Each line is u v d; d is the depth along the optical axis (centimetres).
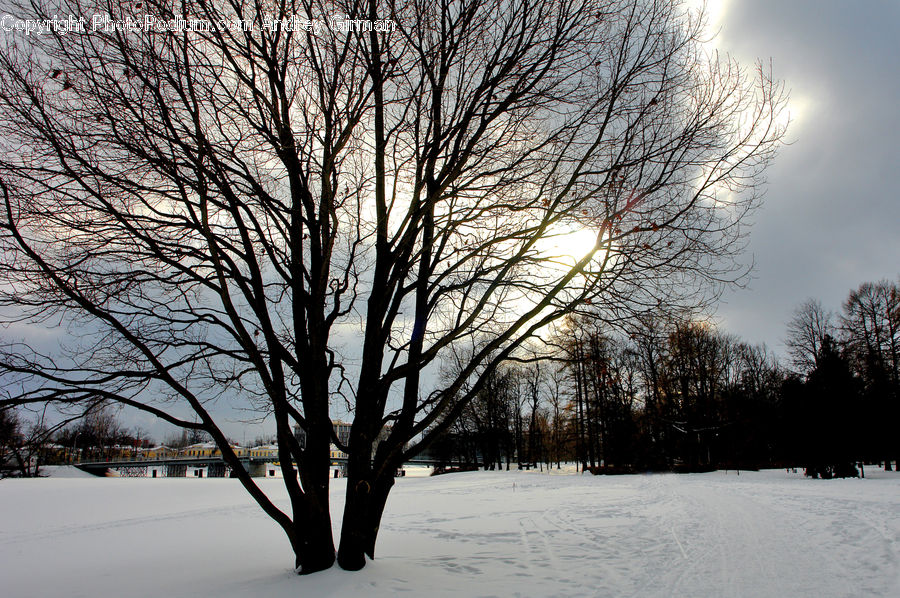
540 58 779
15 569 1030
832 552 916
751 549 981
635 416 4394
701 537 1142
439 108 797
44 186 673
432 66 774
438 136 808
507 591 709
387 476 845
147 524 1784
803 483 2583
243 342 751
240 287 777
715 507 1661
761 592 693
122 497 2970
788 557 897
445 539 1217
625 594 702
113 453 5475
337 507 2078
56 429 662
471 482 3734
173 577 838
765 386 5259
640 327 786
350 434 811
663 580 776
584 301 748
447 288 836
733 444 4506
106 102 660
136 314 747
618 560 934
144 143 679
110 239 734
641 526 1345
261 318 782
